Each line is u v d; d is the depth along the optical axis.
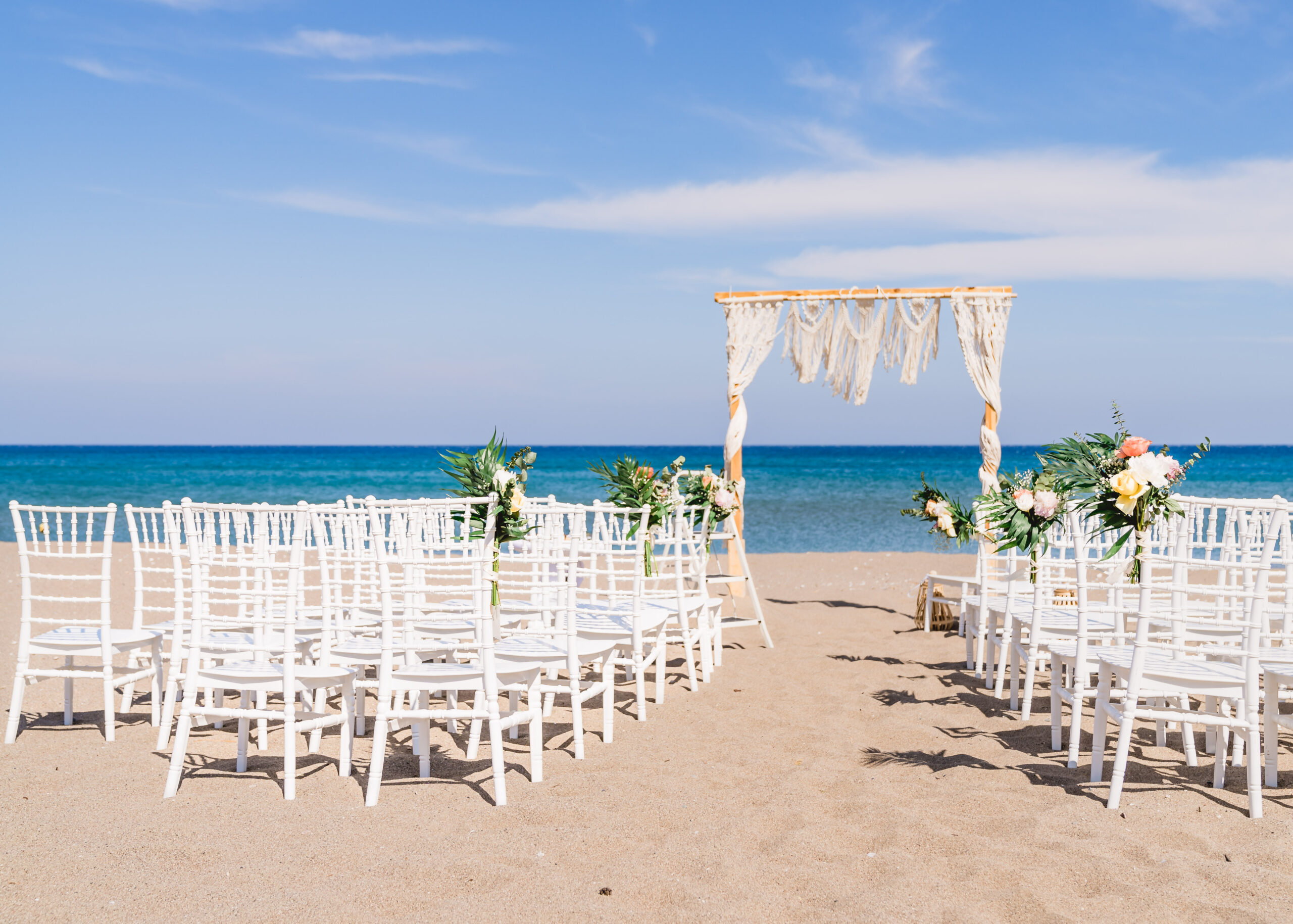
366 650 4.06
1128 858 2.91
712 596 6.18
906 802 3.44
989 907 2.58
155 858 2.94
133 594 8.71
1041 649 5.09
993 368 7.99
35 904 2.63
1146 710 3.37
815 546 16.70
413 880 2.78
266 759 4.09
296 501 27.89
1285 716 3.54
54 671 4.38
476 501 3.53
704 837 3.11
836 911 2.57
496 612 4.25
